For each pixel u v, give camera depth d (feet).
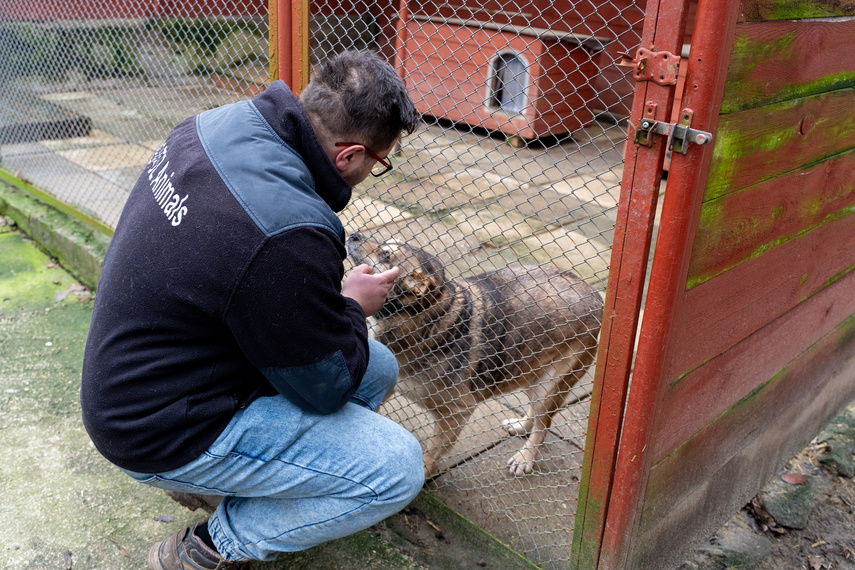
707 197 4.52
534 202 14.51
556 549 6.64
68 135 15.89
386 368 6.52
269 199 4.20
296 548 5.59
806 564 7.18
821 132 5.67
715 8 3.81
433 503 7.12
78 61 16.35
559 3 16.34
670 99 4.09
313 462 5.07
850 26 5.46
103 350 4.61
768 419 7.02
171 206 4.38
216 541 5.62
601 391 5.07
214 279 4.20
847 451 8.94
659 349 4.67
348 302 5.16
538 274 8.16
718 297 5.21
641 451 5.04
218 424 4.79
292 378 4.54
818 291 6.89
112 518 7.03
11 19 14.82
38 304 11.27
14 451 7.91
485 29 15.43
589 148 17.49
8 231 13.93
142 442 4.65
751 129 4.70
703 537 6.82
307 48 6.98
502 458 8.39
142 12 15.12
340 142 4.66
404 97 4.73
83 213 12.75
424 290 7.11
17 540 6.66
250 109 4.66
